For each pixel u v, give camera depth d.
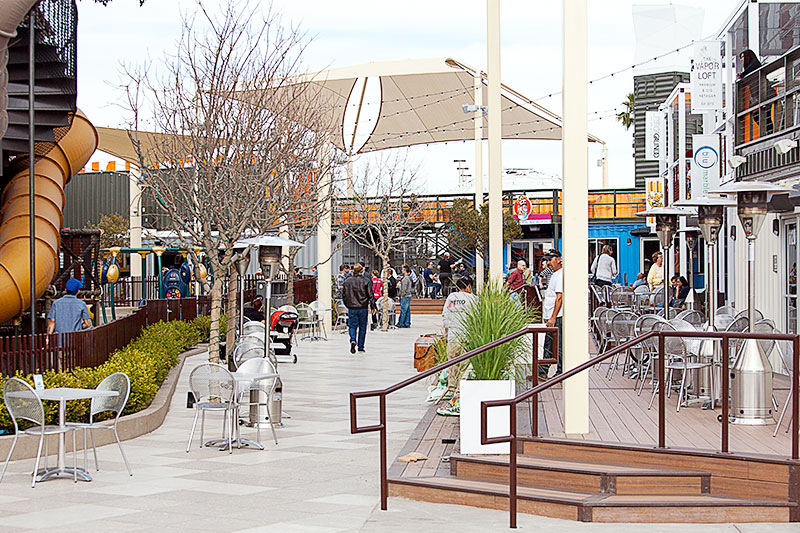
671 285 19.41
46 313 18.48
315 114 22.30
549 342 13.53
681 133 20.77
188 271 31.67
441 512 7.59
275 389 11.96
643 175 36.88
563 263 9.22
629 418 9.93
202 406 10.20
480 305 9.85
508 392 9.04
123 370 11.74
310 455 9.95
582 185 9.24
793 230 14.23
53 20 15.66
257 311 21.27
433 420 11.59
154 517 7.31
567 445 8.47
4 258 15.92
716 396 10.55
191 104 17.00
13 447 8.70
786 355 14.21
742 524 7.14
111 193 42.97
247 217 14.91
